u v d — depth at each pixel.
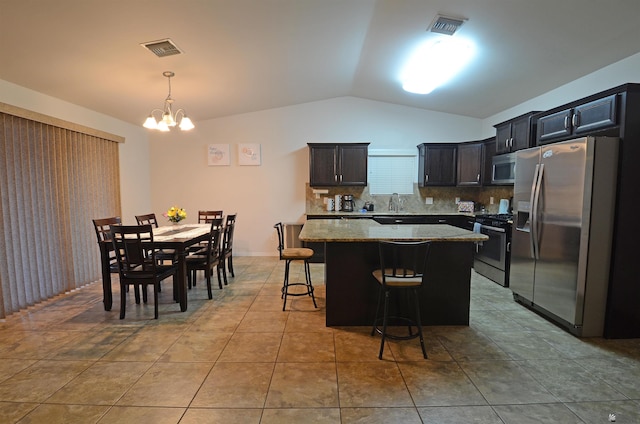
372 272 2.85
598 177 2.57
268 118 5.83
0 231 3.15
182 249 3.32
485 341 2.68
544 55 3.29
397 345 2.62
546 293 3.03
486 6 2.64
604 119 2.62
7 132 3.21
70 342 2.69
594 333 2.72
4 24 2.39
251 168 5.90
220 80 4.11
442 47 3.40
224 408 1.88
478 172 5.31
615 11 2.45
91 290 4.10
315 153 5.50
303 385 2.09
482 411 1.84
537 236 3.09
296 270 5.00
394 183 5.89
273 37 3.20
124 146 5.14
